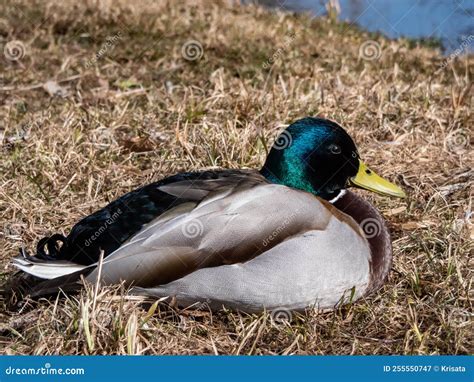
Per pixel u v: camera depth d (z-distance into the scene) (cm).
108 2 1484
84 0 1487
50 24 1382
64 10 1436
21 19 1392
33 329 632
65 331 619
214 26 1417
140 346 614
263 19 1575
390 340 646
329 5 1633
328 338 651
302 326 648
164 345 627
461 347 637
